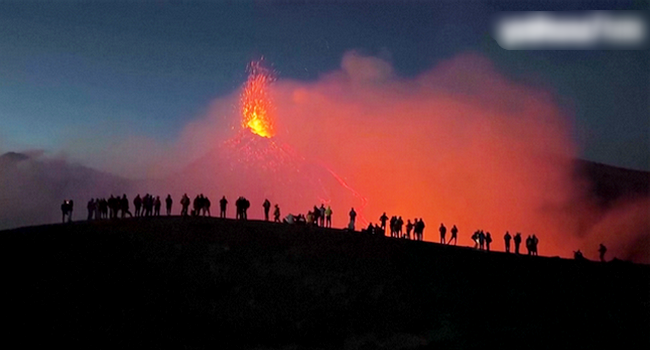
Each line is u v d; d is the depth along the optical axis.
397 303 39.22
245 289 38.91
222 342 34.84
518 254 48.41
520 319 39.00
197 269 39.91
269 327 36.62
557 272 44.75
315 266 41.53
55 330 33.47
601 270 45.75
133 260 39.91
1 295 35.47
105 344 33.09
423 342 36.06
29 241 41.22
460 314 38.91
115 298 36.66
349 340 36.28
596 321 39.19
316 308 38.31
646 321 39.47
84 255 39.84
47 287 36.56
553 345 36.44
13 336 32.53
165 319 35.75
